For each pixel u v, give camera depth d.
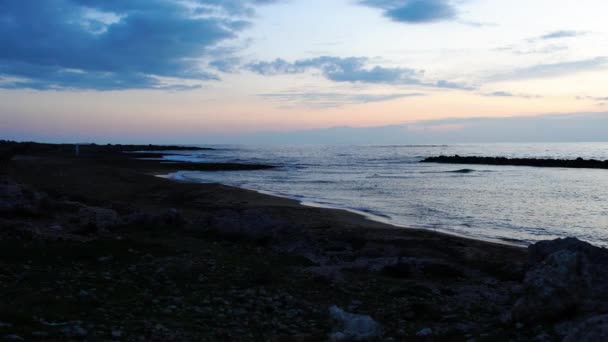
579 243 12.59
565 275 8.12
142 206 28.39
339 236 20.39
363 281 13.11
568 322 7.64
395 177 61.41
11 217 18.66
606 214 30.48
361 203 34.81
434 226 25.66
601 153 170.62
